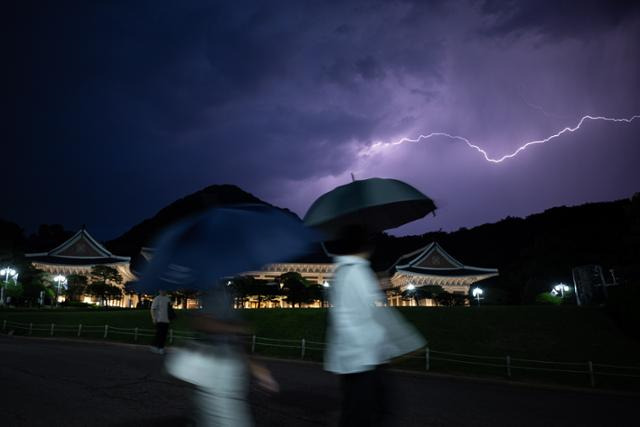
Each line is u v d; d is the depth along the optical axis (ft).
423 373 47.50
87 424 17.90
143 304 155.22
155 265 11.60
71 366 32.86
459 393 33.47
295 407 22.72
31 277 165.27
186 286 11.59
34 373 29.27
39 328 81.30
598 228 185.68
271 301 160.04
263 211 13.03
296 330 69.77
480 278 204.95
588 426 24.47
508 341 63.52
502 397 33.37
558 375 51.13
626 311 65.46
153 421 18.48
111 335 75.46
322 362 52.19
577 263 169.07
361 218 14.69
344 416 11.48
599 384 47.93
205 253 11.51
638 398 39.52
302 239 12.84
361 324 11.58
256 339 64.80
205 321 11.91
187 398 22.81
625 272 100.68
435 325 69.51
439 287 169.07
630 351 60.03
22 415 18.81
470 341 63.46
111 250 298.97
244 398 12.26
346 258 12.39
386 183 14.21
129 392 24.08
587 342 63.05
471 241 314.96
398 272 194.49
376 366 11.75
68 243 194.29
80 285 169.37
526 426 23.13
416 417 22.99
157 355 41.75
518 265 194.39
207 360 12.03
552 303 138.21
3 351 41.34
